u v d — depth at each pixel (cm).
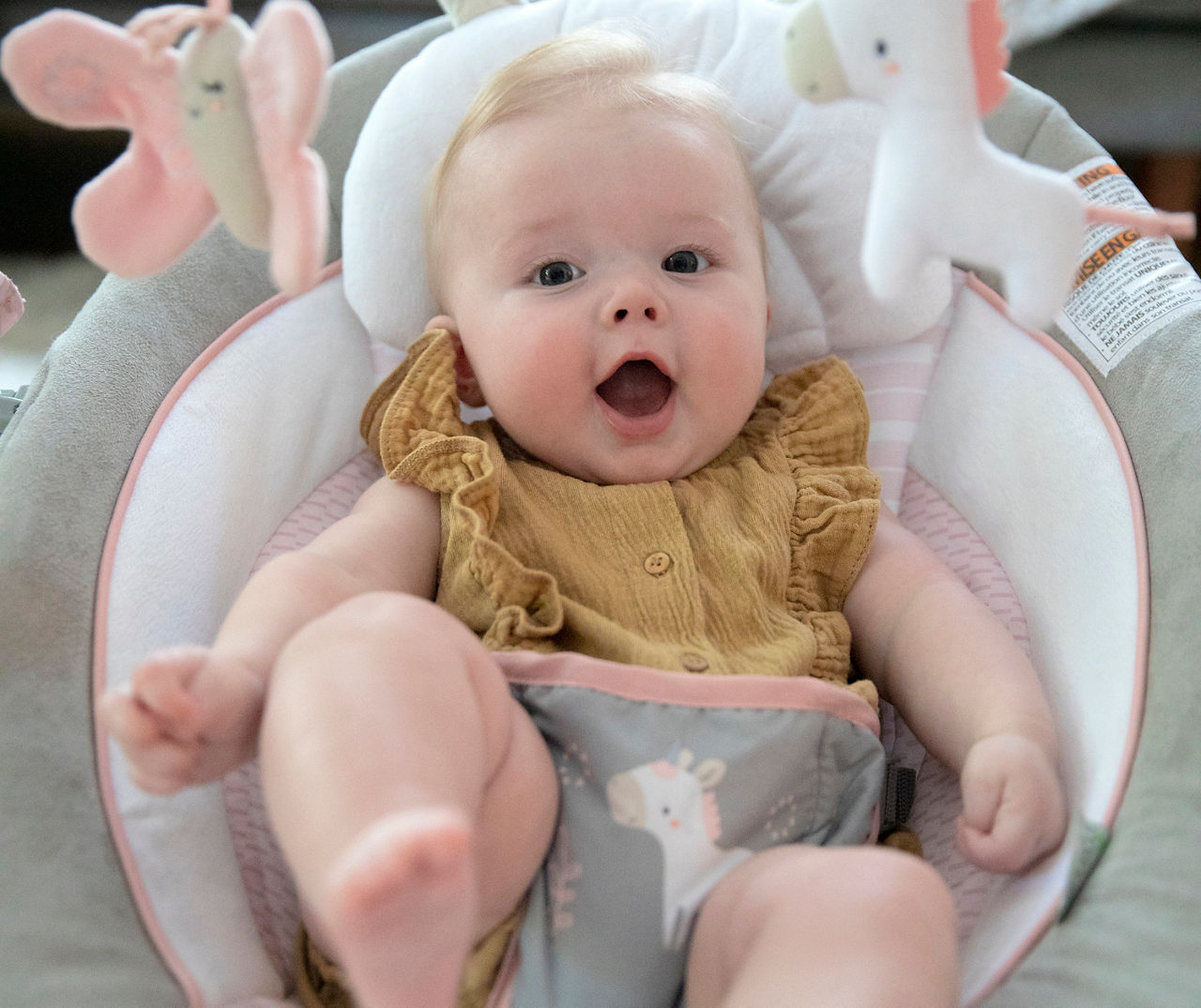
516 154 99
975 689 91
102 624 90
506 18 119
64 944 70
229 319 115
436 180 109
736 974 69
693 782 80
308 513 114
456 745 64
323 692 62
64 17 61
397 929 52
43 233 240
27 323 210
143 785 67
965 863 90
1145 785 78
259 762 68
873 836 88
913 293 118
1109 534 99
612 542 96
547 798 77
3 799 76
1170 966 65
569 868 78
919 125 60
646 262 99
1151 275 110
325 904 55
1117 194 115
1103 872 74
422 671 65
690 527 98
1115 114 211
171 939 76
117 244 67
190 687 66
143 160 66
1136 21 211
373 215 115
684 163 100
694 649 90
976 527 115
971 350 120
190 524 100
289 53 57
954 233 62
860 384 113
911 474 122
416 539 99
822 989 62
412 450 102
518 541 97
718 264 101
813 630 98
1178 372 102
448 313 112
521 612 90
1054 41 211
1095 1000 66
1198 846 71
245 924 82
